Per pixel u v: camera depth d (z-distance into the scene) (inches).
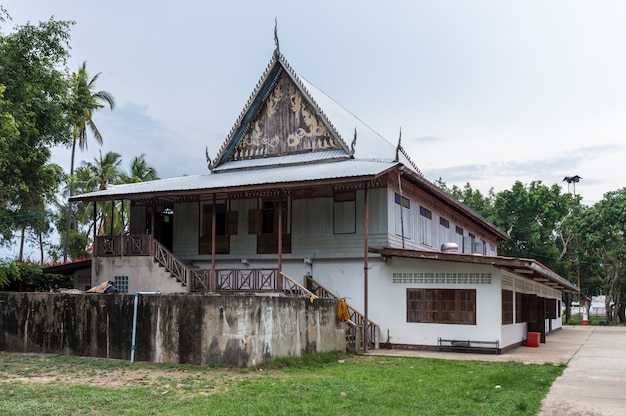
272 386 469.1
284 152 1056.8
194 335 597.6
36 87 969.5
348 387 470.3
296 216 946.7
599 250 2235.5
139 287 922.1
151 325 620.4
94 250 962.7
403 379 527.2
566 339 1142.3
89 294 665.0
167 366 581.0
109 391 446.6
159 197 992.2
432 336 824.9
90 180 2011.6
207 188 864.3
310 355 660.1
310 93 1036.5
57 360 622.5
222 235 1002.7
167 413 371.9
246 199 991.6
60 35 963.3
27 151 945.5
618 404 418.0
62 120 1003.3
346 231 906.1
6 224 1055.0
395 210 920.3
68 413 371.6
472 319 803.4
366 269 806.5
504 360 705.6
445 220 1207.6
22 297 709.9
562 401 428.8
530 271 857.5
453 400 425.4
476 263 805.2
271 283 946.7
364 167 850.1
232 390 454.6
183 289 893.8
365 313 804.0
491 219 2340.1
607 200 2118.6
